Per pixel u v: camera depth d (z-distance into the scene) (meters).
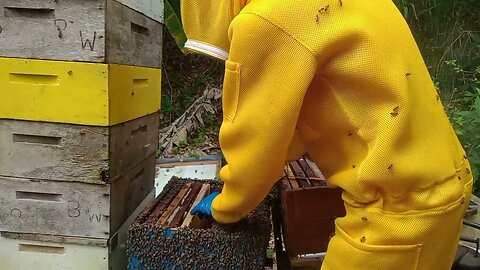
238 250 0.93
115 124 1.10
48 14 1.02
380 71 0.83
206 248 0.93
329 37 0.81
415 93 0.87
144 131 1.37
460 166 0.94
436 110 0.91
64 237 1.10
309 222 1.10
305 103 0.89
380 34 0.85
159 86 1.50
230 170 0.89
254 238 0.94
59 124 1.06
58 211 1.10
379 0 0.92
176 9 2.89
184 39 2.77
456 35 3.13
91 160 1.07
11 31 1.03
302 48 0.81
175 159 2.46
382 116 0.84
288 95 0.82
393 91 0.83
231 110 0.87
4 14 1.02
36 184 1.09
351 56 0.83
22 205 1.10
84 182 1.08
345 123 0.86
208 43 0.91
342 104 0.85
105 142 1.06
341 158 0.89
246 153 0.86
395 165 0.83
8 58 1.03
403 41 0.89
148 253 0.94
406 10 2.89
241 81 0.84
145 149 1.38
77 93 1.04
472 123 2.18
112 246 1.13
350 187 0.86
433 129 0.89
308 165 1.27
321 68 0.84
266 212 1.07
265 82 0.83
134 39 1.22
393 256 0.85
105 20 1.01
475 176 2.04
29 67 1.03
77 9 1.01
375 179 0.83
